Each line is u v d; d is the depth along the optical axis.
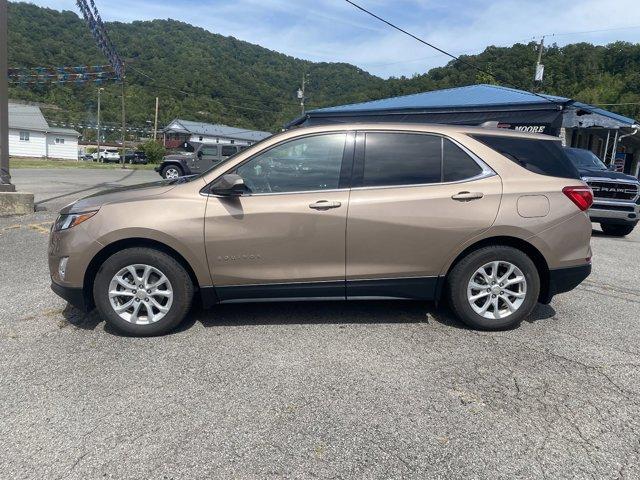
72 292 3.90
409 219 3.92
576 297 5.31
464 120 14.79
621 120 16.19
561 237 4.07
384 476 2.38
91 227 3.84
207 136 59.47
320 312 4.57
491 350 3.81
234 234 3.87
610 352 3.83
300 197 3.92
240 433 2.70
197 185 3.97
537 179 4.11
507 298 4.14
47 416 2.83
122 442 2.61
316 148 4.04
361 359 3.61
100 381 3.24
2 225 8.55
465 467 2.45
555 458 2.53
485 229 3.97
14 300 4.79
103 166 37.75
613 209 9.72
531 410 2.97
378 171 4.02
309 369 3.45
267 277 3.95
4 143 9.66
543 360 3.65
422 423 2.82
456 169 4.07
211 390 3.15
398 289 4.07
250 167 4.01
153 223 3.80
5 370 3.37
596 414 2.94
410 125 4.15
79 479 2.32
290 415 2.88
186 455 2.51
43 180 18.52
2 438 2.63
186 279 3.95
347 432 2.72
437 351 3.77
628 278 6.25
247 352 3.71
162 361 3.54
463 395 3.13
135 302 3.92
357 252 3.95
